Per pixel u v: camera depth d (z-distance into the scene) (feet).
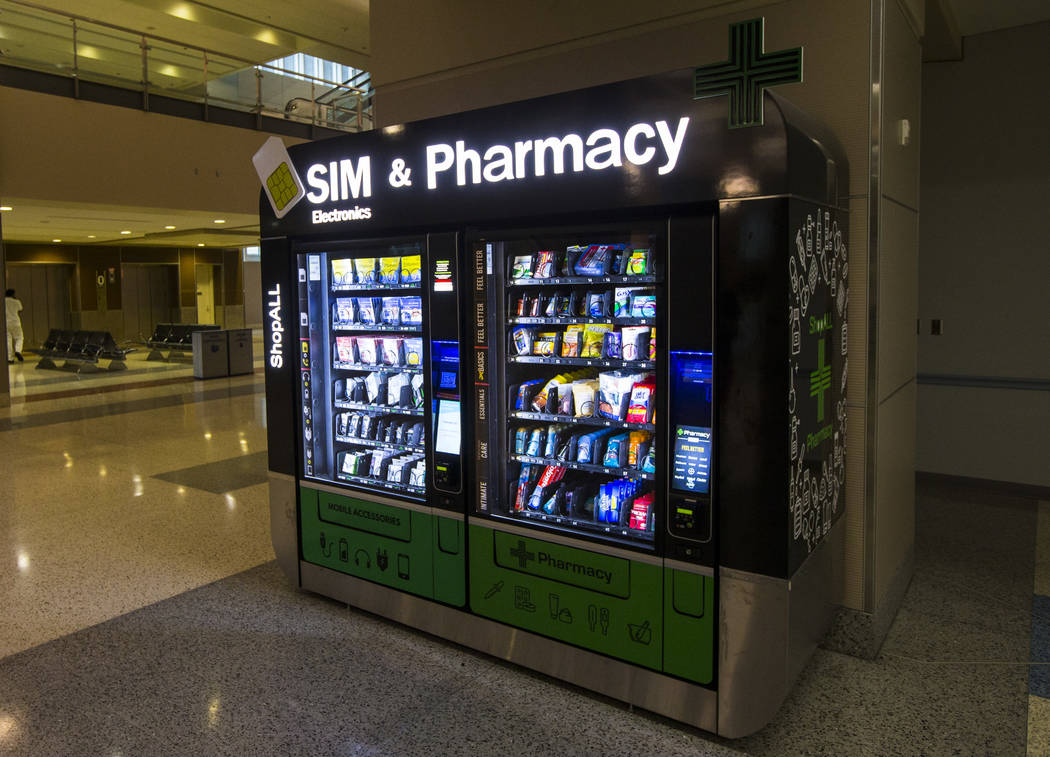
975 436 17.54
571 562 9.16
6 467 20.92
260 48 41.81
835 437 9.41
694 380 8.02
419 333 11.10
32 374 42.86
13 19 28.66
